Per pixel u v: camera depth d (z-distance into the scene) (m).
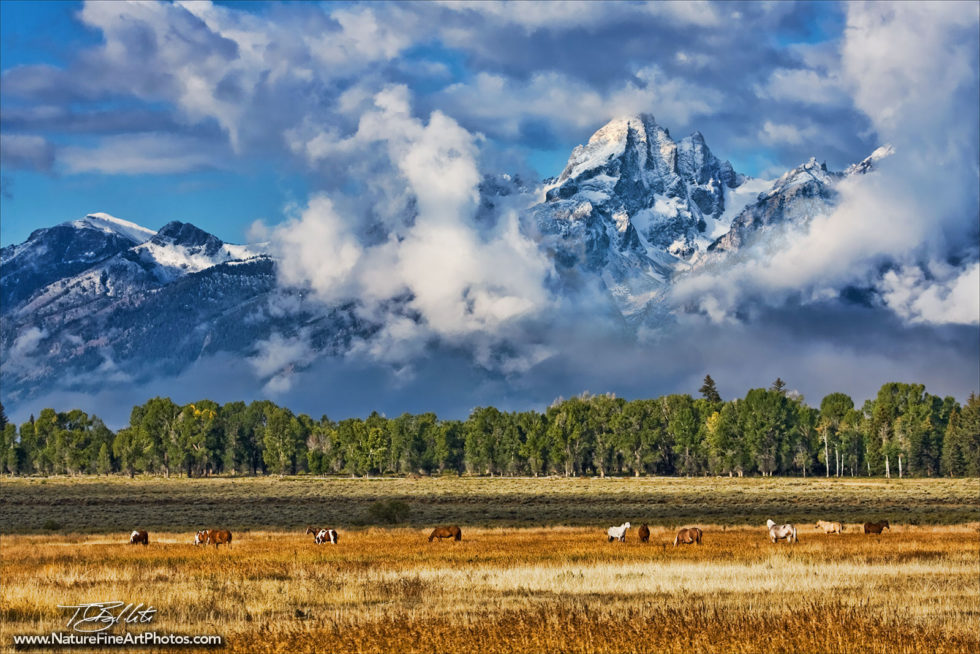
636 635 87.81
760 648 84.69
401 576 135.12
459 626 94.56
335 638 89.69
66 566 152.38
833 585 127.69
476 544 197.88
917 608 108.88
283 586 127.19
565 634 89.06
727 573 138.12
